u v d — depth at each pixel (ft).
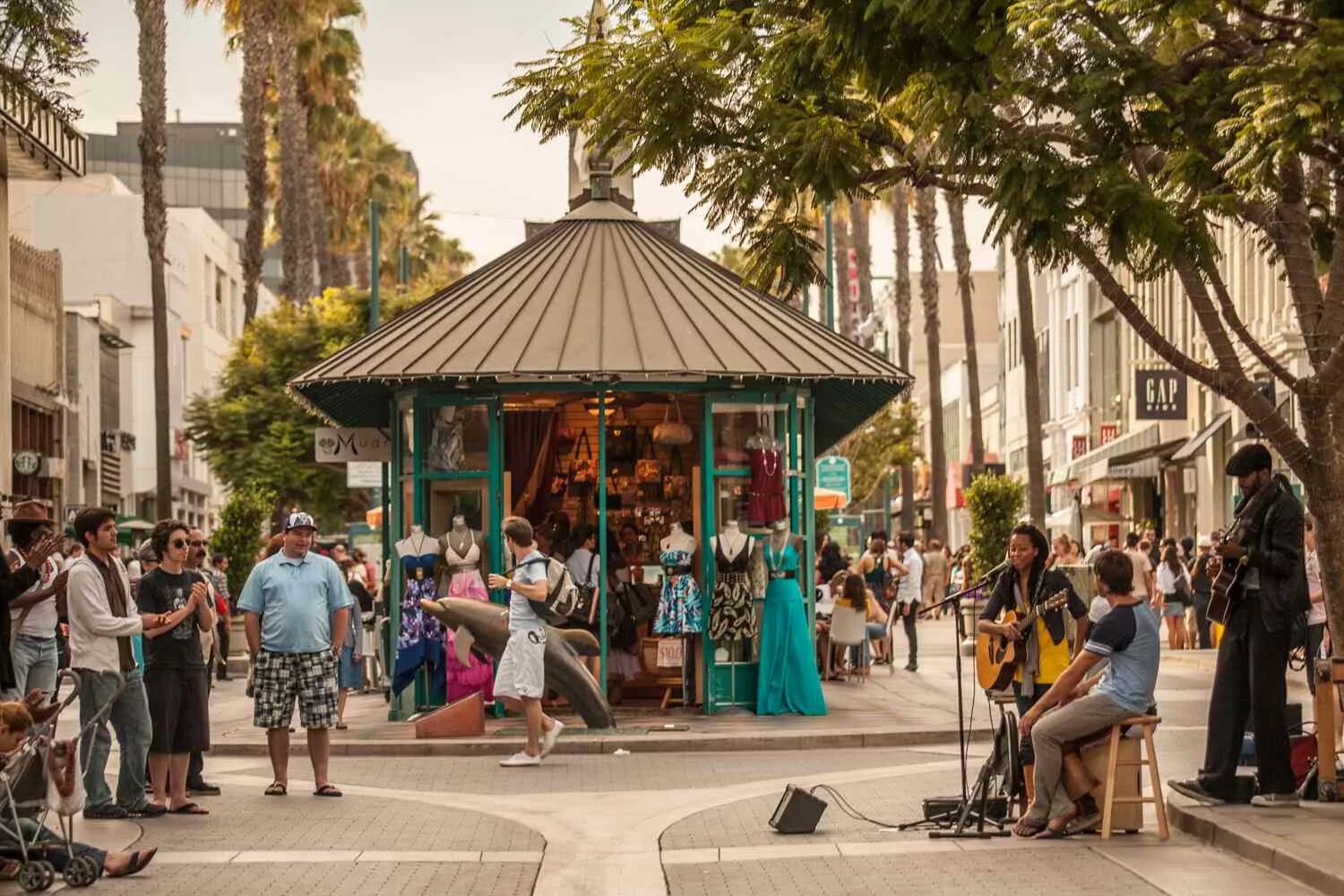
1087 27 42.37
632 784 56.24
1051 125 44.57
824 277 50.34
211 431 194.80
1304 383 46.32
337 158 259.39
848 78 47.75
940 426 189.88
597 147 52.31
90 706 47.60
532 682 61.36
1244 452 45.98
